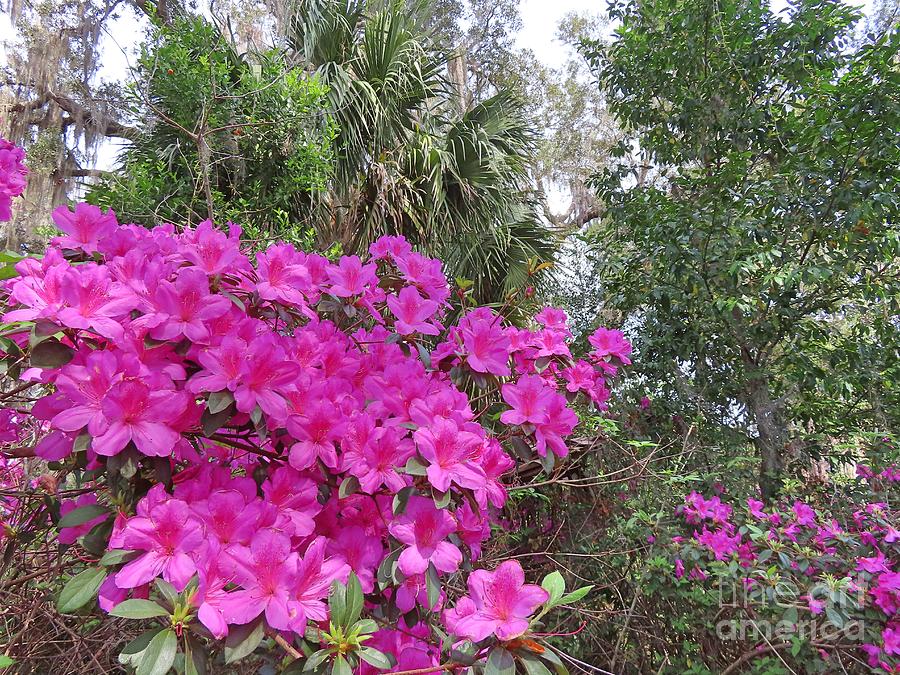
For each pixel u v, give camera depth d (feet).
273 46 12.80
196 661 2.11
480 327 4.13
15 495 3.44
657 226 10.42
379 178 12.37
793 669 5.84
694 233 10.01
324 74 13.66
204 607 2.14
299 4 14.20
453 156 14.66
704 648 6.61
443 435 2.78
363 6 14.97
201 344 2.78
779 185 9.82
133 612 2.00
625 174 12.10
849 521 7.29
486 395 4.55
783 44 10.41
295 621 2.27
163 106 10.30
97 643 4.13
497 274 15.61
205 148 7.22
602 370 6.64
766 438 9.52
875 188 9.16
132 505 2.69
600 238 12.31
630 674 7.02
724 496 8.29
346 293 4.25
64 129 19.69
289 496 2.88
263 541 2.40
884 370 9.55
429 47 17.25
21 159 5.69
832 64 10.21
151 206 9.75
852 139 9.45
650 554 6.87
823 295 10.04
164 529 2.30
